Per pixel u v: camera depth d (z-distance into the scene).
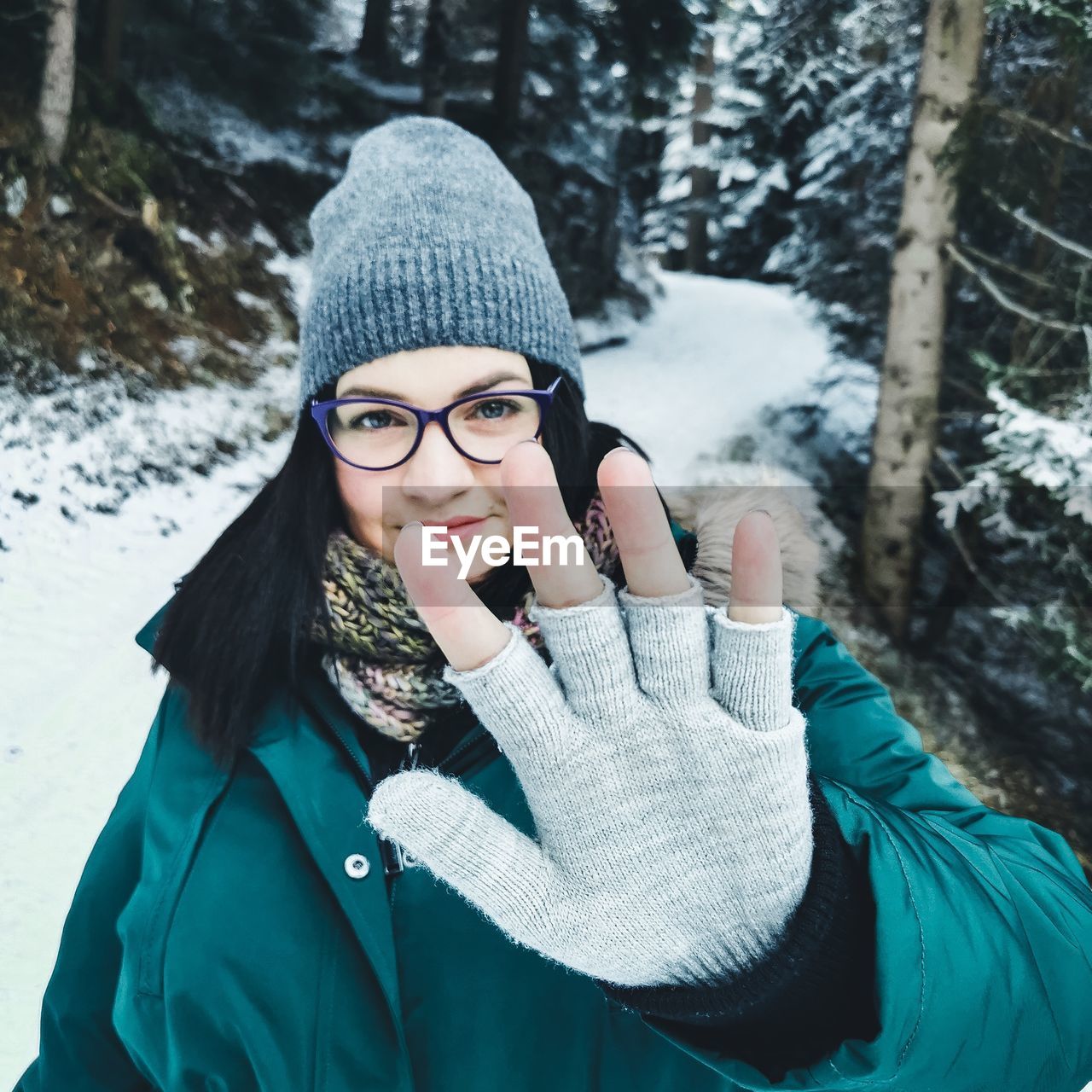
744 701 0.60
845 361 10.42
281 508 0.93
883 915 0.62
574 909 0.61
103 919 1.01
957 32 5.59
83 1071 1.02
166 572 5.32
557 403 0.97
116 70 8.51
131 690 4.26
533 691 0.60
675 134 19.00
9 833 3.35
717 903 0.61
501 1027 0.81
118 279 7.16
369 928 0.81
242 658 0.89
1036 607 5.58
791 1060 0.64
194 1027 0.84
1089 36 4.73
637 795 0.61
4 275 6.23
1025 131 5.45
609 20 9.85
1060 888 0.73
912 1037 0.61
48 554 5.04
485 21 14.38
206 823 0.90
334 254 0.96
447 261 0.91
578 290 12.40
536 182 12.12
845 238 10.31
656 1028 0.67
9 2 7.11
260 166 9.95
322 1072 0.81
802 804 0.61
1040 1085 0.66
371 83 12.48
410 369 0.88
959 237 6.59
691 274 18.12
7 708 3.94
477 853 0.61
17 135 6.68
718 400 10.47
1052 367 5.79
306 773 0.86
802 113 14.70
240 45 10.83
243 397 7.56
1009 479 5.25
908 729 0.86
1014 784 6.00
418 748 0.88
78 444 5.87
